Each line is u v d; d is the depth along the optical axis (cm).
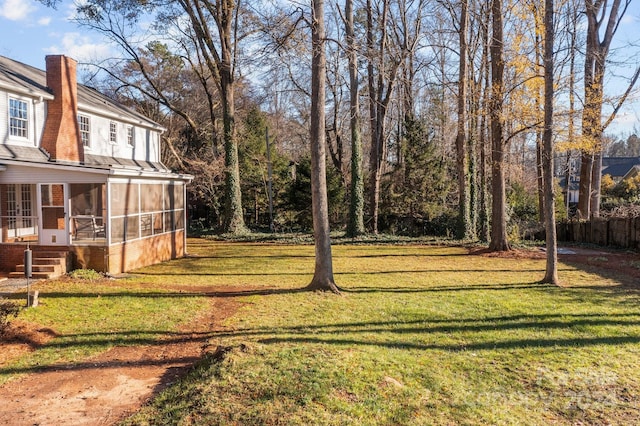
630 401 566
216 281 1344
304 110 3647
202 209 3788
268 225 3412
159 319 904
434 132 3244
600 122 2156
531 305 1021
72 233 1505
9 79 1658
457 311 967
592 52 2217
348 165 3606
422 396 547
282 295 1114
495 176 1978
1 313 823
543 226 2591
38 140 1769
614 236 2095
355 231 2562
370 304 1023
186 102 3881
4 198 1500
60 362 674
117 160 2255
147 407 508
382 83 2806
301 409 479
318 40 1105
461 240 2420
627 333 822
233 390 516
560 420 518
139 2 2448
